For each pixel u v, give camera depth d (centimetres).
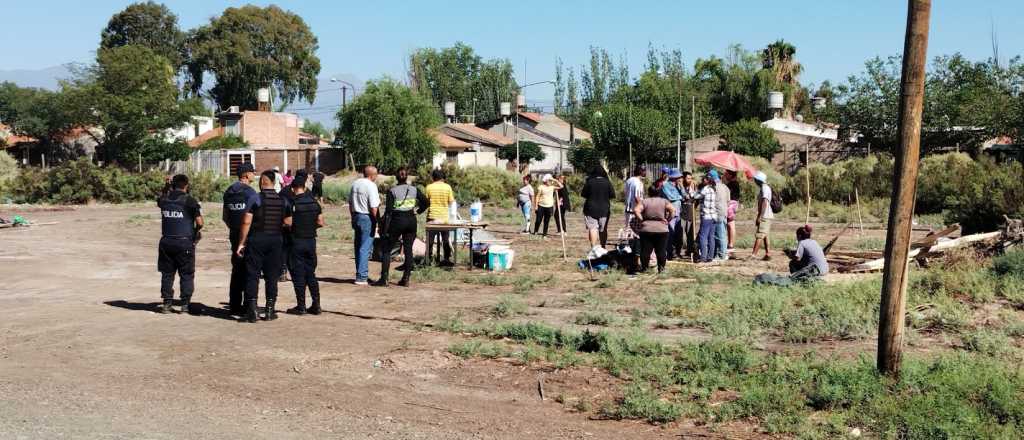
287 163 6356
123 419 659
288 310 1166
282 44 10050
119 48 6788
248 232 1076
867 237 2220
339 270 1633
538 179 4394
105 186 4216
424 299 1261
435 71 10706
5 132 7456
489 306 1190
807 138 5253
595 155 6384
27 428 625
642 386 755
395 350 912
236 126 7338
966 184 3091
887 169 3653
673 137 6281
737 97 7312
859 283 1226
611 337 916
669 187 1706
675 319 1070
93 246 2152
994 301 1112
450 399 738
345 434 635
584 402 714
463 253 1808
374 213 1401
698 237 1694
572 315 1114
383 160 5944
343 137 6106
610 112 6197
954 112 4769
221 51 9606
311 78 10456
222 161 6203
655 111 6275
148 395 736
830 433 627
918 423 622
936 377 724
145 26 9888
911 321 988
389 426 658
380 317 1111
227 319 1101
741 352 840
